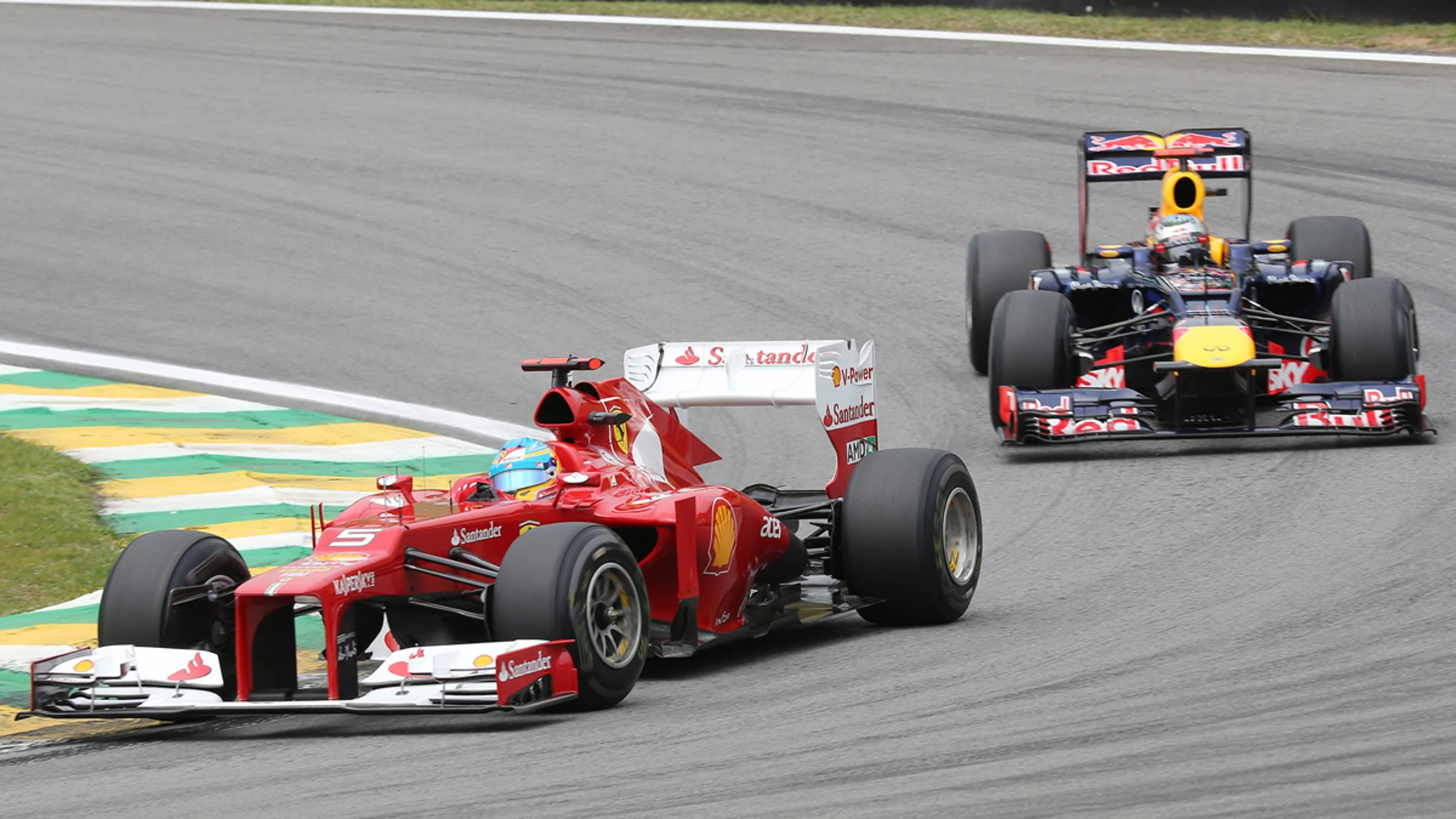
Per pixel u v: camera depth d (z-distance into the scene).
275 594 21.95
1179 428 39.97
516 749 21.38
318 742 22.62
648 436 28.06
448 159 76.56
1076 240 62.28
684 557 25.14
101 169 76.81
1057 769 19.39
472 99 85.00
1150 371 43.91
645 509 25.19
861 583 27.70
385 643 25.70
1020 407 40.44
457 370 51.97
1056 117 76.06
